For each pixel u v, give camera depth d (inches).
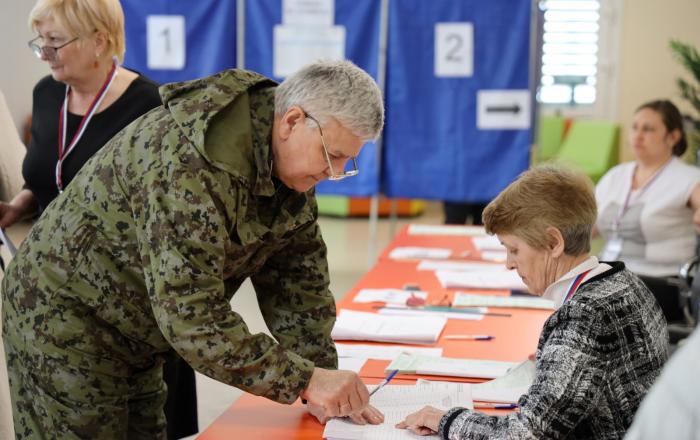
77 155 93.7
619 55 391.9
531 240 64.8
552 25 399.2
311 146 61.3
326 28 207.5
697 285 124.9
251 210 64.4
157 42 209.9
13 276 68.1
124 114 93.9
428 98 207.5
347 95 60.3
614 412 60.0
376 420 68.0
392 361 86.2
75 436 66.8
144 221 61.3
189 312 59.4
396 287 123.2
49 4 87.1
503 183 207.8
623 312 60.7
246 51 210.4
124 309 65.3
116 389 68.5
